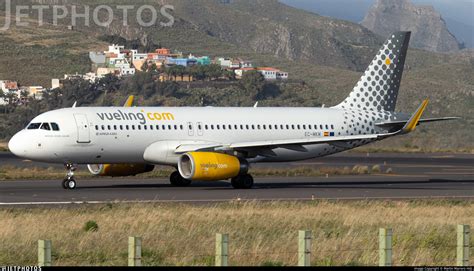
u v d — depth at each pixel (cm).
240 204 7081
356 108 10619
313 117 10250
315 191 8706
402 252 4666
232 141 9638
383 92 10756
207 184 9550
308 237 3325
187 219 5912
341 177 10994
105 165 9500
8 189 8588
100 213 6269
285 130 10006
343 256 4503
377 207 7000
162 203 7188
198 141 9394
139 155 9112
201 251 4634
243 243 4872
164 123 9212
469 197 8325
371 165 13562
